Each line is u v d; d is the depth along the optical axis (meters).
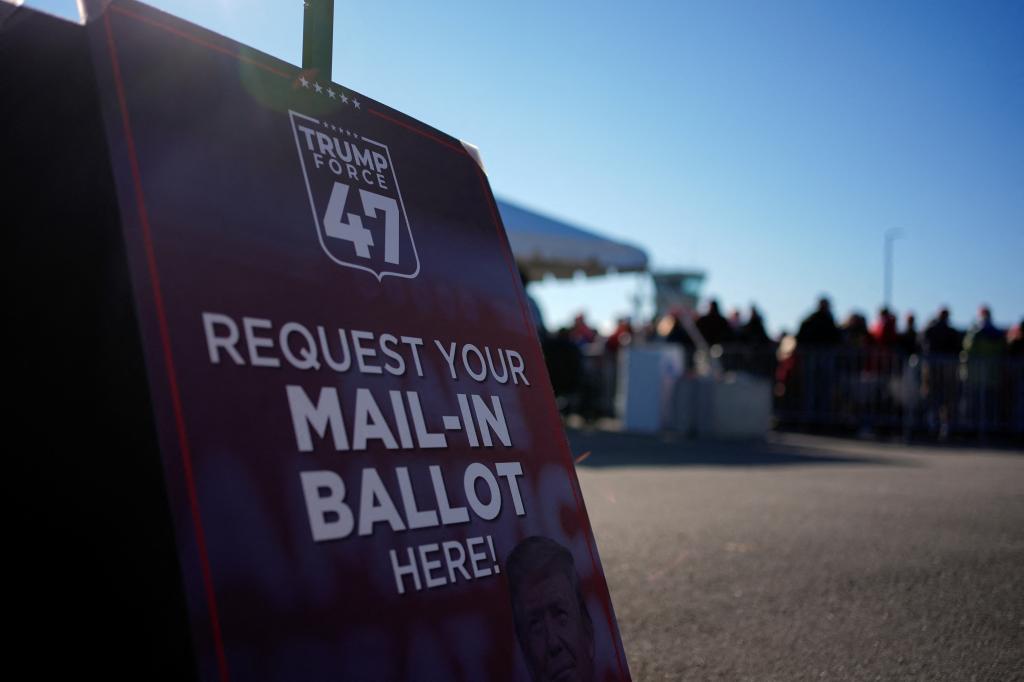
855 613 2.43
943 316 10.44
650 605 2.48
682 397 9.27
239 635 0.94
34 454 0.98
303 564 1.03
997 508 4.34
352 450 1.15
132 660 0.91
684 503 4.33
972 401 10.14
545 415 1.51
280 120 1.25
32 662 0.94
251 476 1.02
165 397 0.96
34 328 0.99
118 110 1.04
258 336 1.09
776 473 5.76
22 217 1.02
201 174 1.11
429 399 1.30
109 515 0.94
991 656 2.09
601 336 13.73
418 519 1.19
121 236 0.99
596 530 3.59
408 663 1.10
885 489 5.03
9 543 0.96
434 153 1.54
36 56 1.02
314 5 1.41
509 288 1.57
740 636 2.22
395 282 1.33
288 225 1.20
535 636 1.29
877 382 10.34
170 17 1.15
